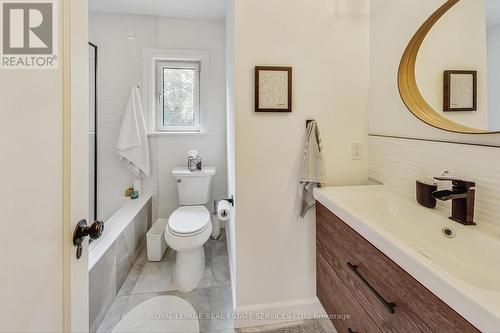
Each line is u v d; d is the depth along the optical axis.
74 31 0.62
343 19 1.54
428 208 1.12
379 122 1.51
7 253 0.42
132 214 2.20
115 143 2.62
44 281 0.52
